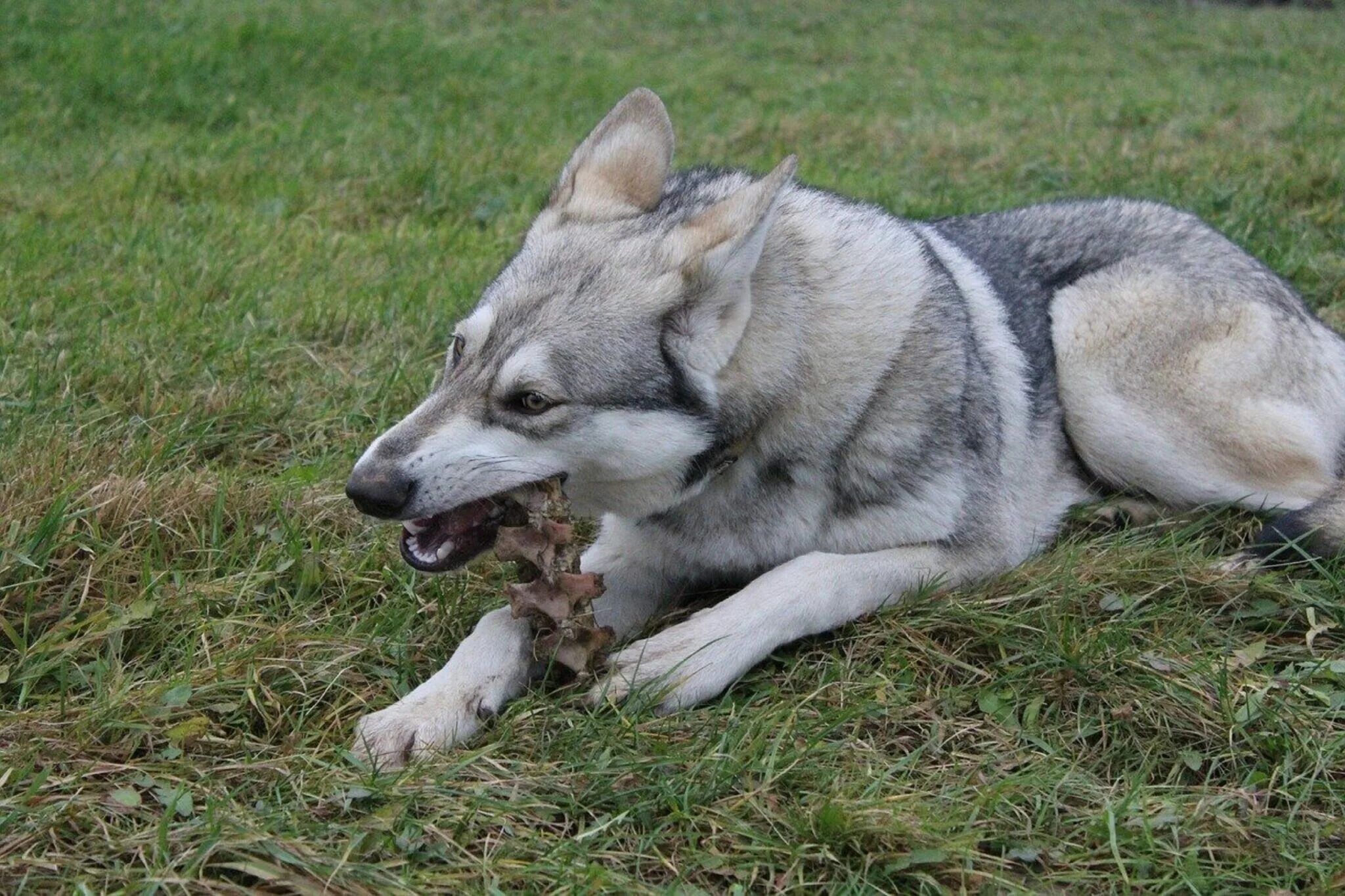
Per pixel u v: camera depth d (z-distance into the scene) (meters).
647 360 3.06
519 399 3.02
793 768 2.73
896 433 3.35
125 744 2.70
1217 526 3.96
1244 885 2.50
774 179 3.03
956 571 3.48
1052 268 4.25
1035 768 2.80
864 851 2.53
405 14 13.55
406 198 7.05
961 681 3.18
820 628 3.23
